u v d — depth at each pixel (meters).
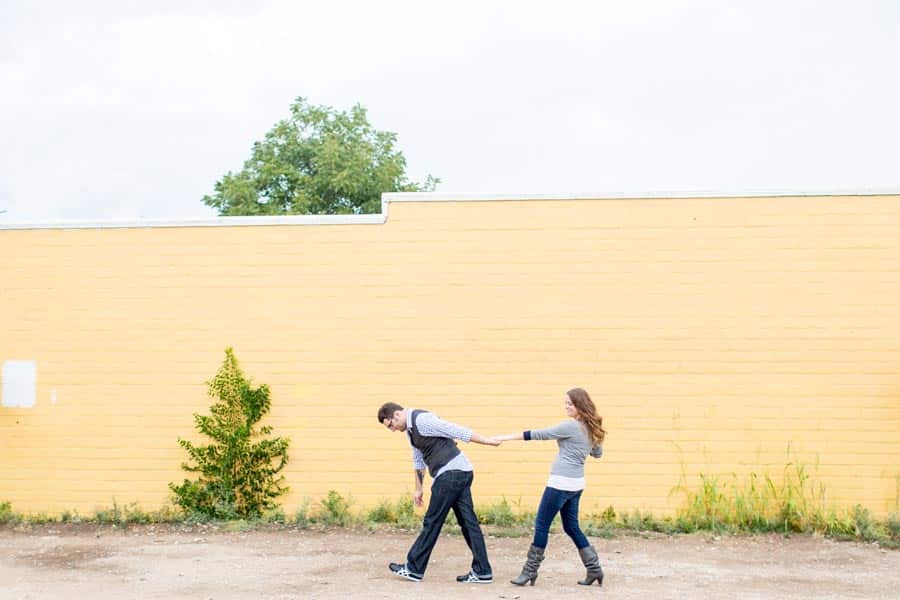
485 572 9.98
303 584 10.02
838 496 13.20
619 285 13.65
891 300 13.34
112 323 14.26
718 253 13.56
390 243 13.98
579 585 9.91
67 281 14.34
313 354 13.98
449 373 13.77
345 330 13.95
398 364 13.84
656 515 13.37
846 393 13.30
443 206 13.94
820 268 13.44
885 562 11.28
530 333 13.71
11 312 14.38
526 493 13.56
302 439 13.91
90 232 14.38
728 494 13.30
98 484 14.09
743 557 11.52
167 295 14.22
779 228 13.52
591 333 13.62
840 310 13.39
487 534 12.69
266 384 14.01
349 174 35.69
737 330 13.48
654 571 10.68
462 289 13.84
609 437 13.50
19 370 14.29
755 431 13.37
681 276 13.58
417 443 9.97
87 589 9.90
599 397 13.55
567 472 9.70
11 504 14.12
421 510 13.70
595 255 13.70
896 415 13.24
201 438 14.09
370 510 13.66
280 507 13.81
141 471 14.08
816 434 13.30
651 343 13.56
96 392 14.20
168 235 14.27
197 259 14.22
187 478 14.03
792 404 13.34
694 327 13.53
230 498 13.79
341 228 14.05
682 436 13.44
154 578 10.40
